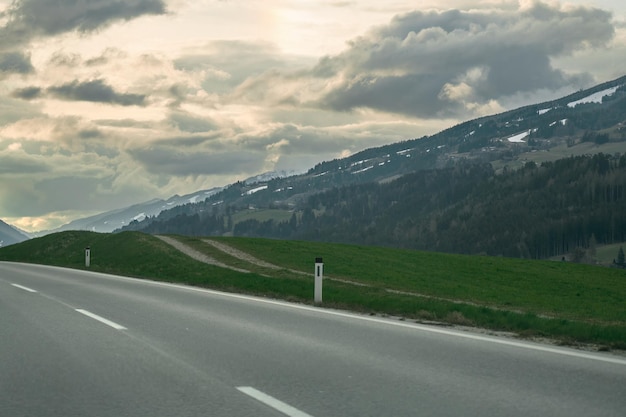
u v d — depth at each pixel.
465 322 16.23
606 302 43.47
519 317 16.39
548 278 55.28
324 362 10.48
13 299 20.95
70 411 7.42
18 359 10.64
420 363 10.44
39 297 21.67
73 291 24.16
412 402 7.88
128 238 66.94
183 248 59.09
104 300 20.69
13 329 14.12
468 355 11.20
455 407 7.64
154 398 8.05
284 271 40.34
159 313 17.19
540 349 11.84
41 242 77.38
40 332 13.68
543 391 8.49
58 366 10.07
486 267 59.56
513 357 11.02
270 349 11.70
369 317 16.56
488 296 38.59
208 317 16.36
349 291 24.41
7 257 74.31
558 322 15.70
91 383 8.88
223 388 8.61
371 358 10.86
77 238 76.81
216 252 56.22
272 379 9.18
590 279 56.66
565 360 10.77
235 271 38.09
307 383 8.93
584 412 7.45
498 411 7.47
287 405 7.72
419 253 67.50
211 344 12.21
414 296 23.97
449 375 9.51
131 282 29.31
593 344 13.25
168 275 38.28
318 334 13.58
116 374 9.48
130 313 17.16
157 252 55.97
